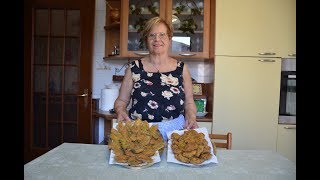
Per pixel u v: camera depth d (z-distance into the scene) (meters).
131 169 1.01
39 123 3.09
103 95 2.90
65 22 3.03
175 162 1.07
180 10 2.82
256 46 2.59
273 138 2.61
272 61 2.59
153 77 1.49
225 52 2.60
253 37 2.59
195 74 3.06
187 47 2.83
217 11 2.59
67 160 1.11
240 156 1.24
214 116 2.61
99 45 3.12
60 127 3.08
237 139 2.62
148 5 2.84
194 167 1.05
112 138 1.06
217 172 1.01
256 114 2.61
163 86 1.47
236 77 2.60
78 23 3.03
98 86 3.13
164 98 1.44
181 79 1.52
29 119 3.06
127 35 2.79
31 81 3.04
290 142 2.61
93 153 1.22
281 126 2.61
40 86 3.08
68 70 3.06
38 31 3.05
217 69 2.60
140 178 0.95
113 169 1.01
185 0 2.83
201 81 3.06
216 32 2.59
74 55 3.05
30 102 3.05
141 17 2.84
